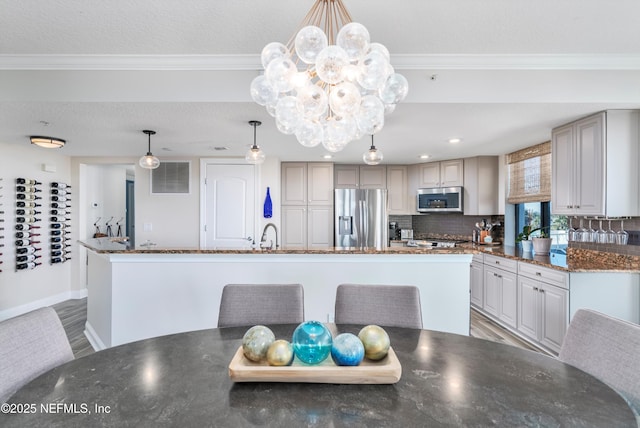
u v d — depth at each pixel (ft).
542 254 11.34
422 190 16.97
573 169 9.54
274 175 15.40
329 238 16.89
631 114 8.60
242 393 3.34
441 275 9.05
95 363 4.00
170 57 7.90
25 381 3.78
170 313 9.00
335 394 3.33
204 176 15.21
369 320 5.82
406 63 8.00
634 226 9.14
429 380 3.61
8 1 5.75
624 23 6.56
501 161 14.82
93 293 10.76
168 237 15.24
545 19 6.44
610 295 8.61
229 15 6.27
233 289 5.93
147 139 11.80
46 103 8.07
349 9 6.08
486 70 8.11
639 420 3.43
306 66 7.96
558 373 3.77
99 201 17.62
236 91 8.07
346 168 17.69
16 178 13.07
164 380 3.60
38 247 13.99
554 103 8.13
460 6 6.04
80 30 6.74
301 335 3.70
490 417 2.95
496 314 12.19
